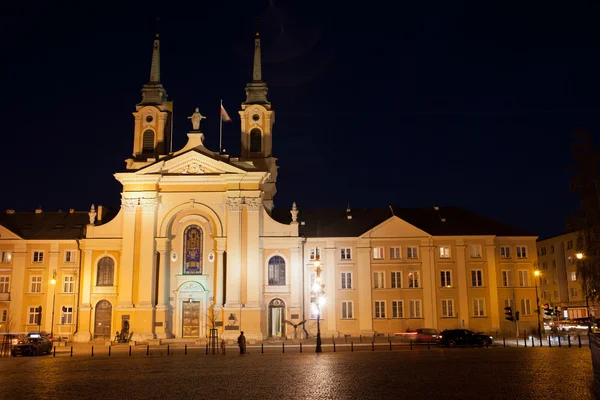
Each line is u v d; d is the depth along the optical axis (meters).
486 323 70.31
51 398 22.27
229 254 66.81
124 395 22.97
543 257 106.38
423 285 70.56
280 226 69.50
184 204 68.69
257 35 80.00
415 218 75.88
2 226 72.50
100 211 74.25
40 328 70.12
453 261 71.44
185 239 69.19
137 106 74.75
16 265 71.75
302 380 26.89
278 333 68.06
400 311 70.25
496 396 20.91
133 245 67.56
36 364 39.06
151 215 68.00
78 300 69.44
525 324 71.12
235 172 68.31
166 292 67.62
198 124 71.75
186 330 67.62
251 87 77.56
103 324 68.31
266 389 24.03
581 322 81.75
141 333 65.00
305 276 70.62
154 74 76.81
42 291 71.19
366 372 29.84
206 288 67.94
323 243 71.38
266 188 75.81
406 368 31.61
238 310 65.50
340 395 21.84
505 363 33.50
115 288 68.44
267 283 68.50
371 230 71.50
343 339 65.56
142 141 74.00
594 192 48.69
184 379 28.42
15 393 23.84
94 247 69.44
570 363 32.72
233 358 42.59
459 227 73.81
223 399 21.47
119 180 69.06
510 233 73.50
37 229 74.69
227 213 67.81
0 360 43.22
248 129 75.31
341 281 70.69
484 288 71.06
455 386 23.70
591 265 48.16
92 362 40.53
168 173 69.00
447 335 52.16
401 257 71.31
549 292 104.00
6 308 71.00
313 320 69.31
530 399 20.14
